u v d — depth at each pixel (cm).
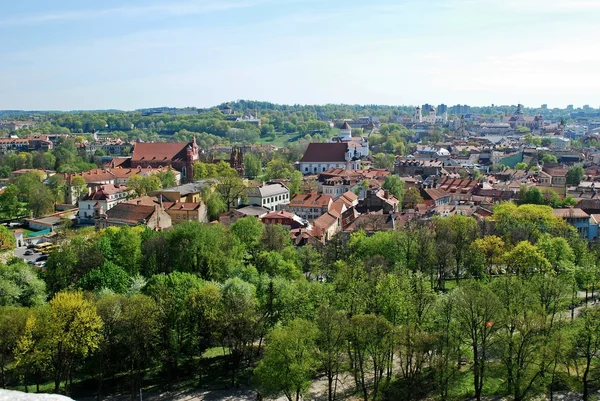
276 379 9650
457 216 19588
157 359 11450
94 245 16450
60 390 10950
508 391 10319
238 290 11744
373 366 11450
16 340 10094
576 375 10969
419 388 10662
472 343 10450
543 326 10112
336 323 10006
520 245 14725
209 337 12619
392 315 11225
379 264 14575
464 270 17638
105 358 10938
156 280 12888
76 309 10075
